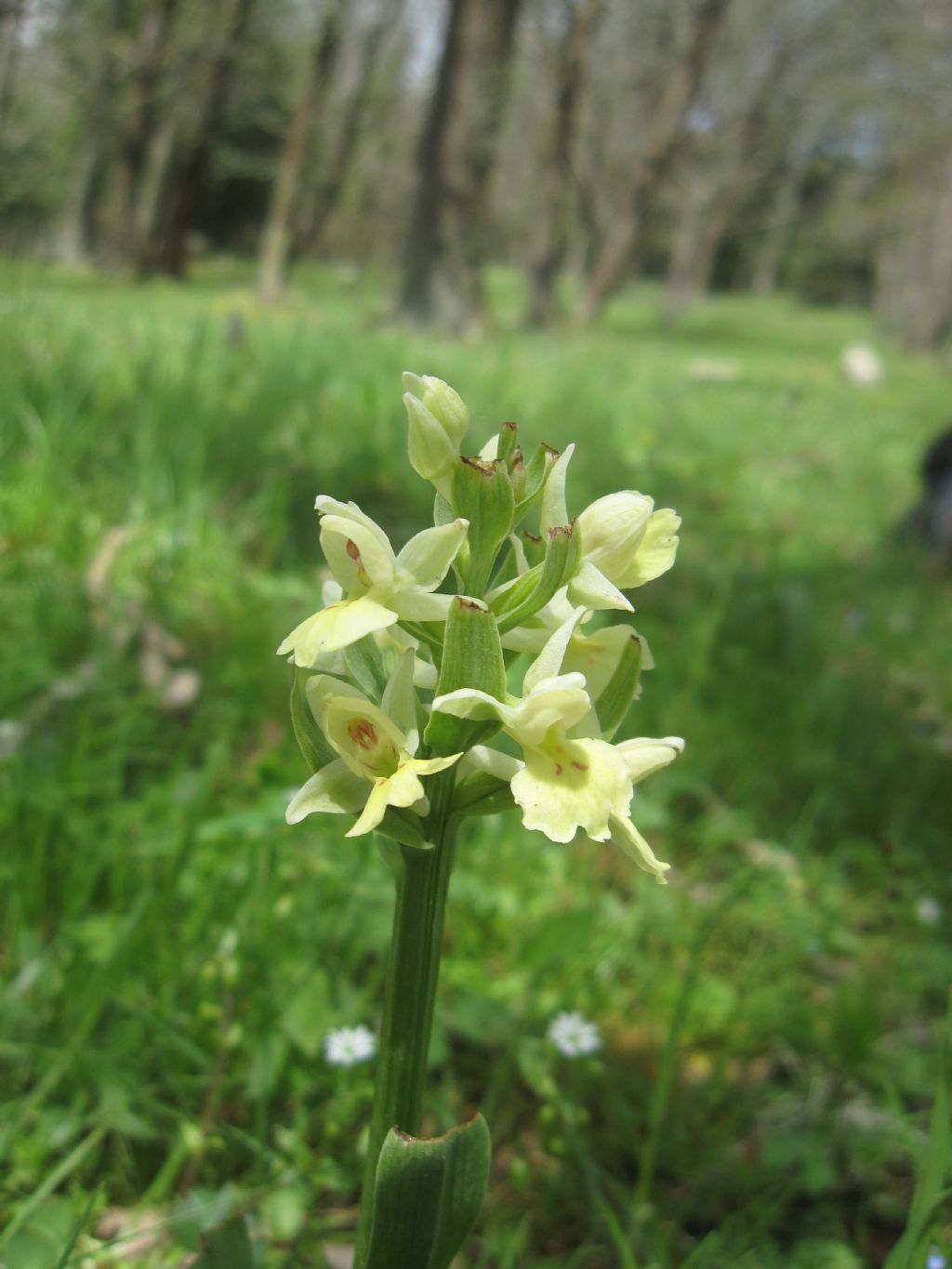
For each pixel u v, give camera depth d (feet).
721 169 103.96
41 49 51.26
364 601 3.61
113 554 10.85
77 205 72.49
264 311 42.75
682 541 18.12
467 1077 6.70
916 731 13.14
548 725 3.49
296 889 7.15
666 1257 5.51
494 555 3.69
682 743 3.87
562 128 68.33
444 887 3.62
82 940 6.30
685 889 8.85
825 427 34.53
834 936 8.84
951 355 94.99
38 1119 5.57
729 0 65.36
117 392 15.53
